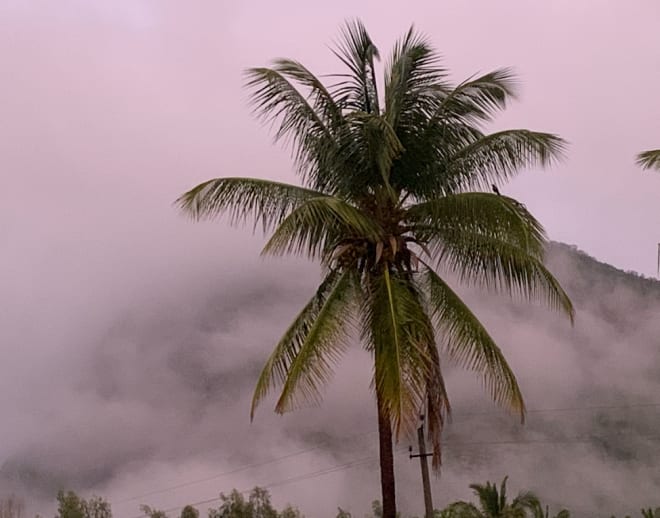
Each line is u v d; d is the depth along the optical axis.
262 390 18.39
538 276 18.52
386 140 17.45
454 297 18.42
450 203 18.06
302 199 18.81
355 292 17.92
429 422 18.02
